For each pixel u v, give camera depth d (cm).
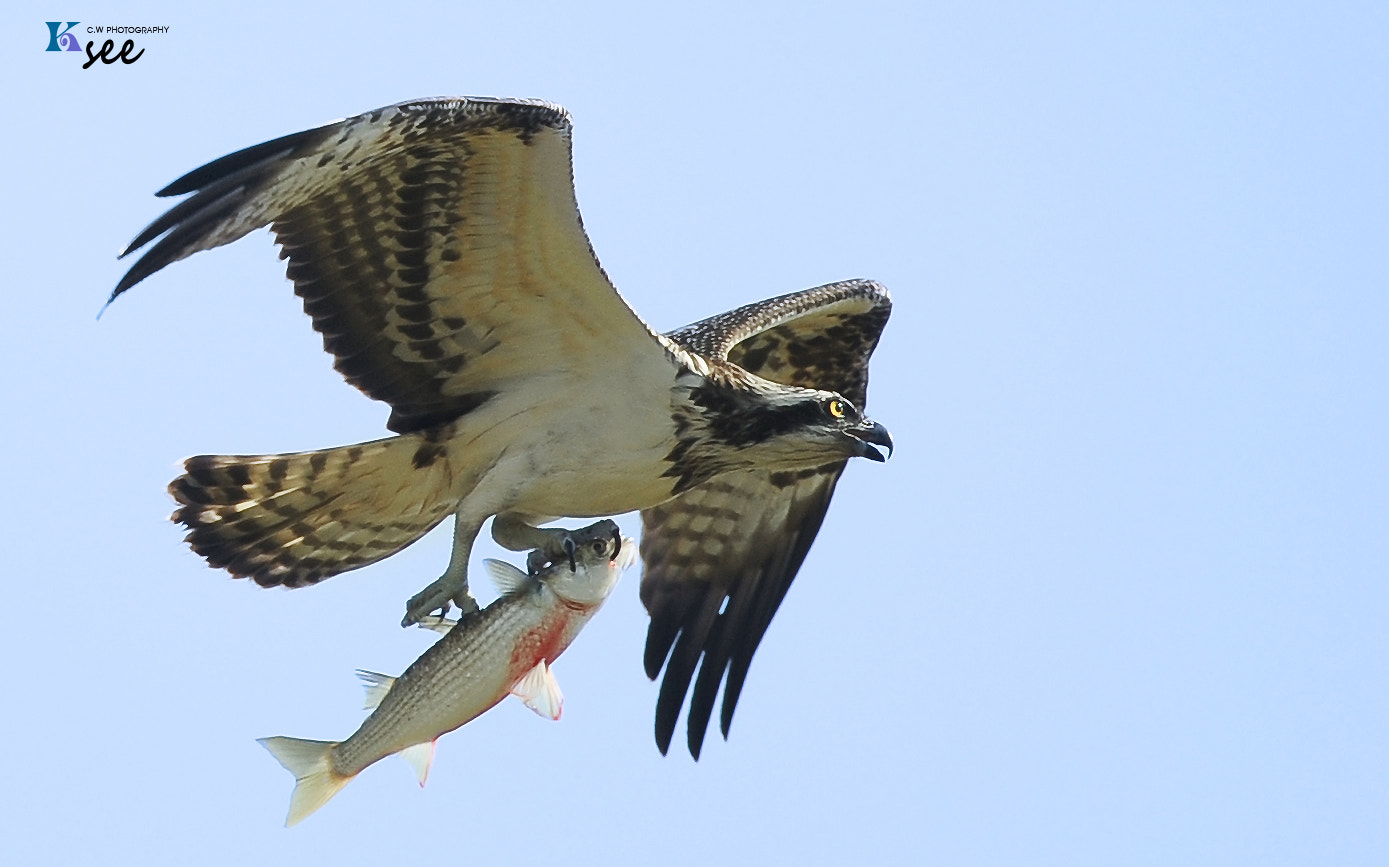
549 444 1505
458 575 1489
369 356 1474
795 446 1562
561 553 1494
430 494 1514
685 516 1744
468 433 1501
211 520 1487
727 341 1638
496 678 1422
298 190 1326
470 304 1459
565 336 1480
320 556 1524
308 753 1413
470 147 1346
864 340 1766
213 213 1291
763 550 1752
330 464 1471
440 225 1405
